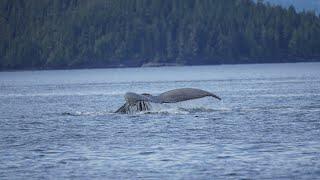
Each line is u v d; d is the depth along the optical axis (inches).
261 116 5088.6
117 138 4040.4
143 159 3339.1
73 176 2992.1
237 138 3927.2
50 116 5541.3
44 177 2979.8
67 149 3671.3
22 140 4037.9
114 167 3161.9
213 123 4660.4
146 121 4835.1
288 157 3294.8
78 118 5236.2
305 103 6382.9
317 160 3206.2
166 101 4768.7
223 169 3063.5
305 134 4033.0
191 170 3058.6
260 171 3004.4
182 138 3969.0
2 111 6304.1
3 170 3127.5
